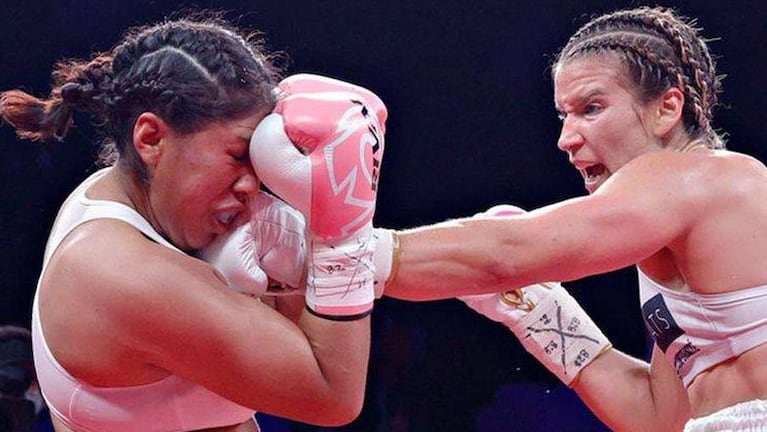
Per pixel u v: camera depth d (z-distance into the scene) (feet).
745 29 19.51
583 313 10.24
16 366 14.61
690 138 9.14
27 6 19.19
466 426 19.04
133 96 7.43
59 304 7.40
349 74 20.03
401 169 20.08
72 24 19.25
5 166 19.02
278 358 7.31
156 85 7.31
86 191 7.84
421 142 20.11
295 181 7.35
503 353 19.25
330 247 7.57
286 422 18.75
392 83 20.06
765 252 8.49
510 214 9.29
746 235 8.50
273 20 19.72
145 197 7.64
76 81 7.88
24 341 14.73
